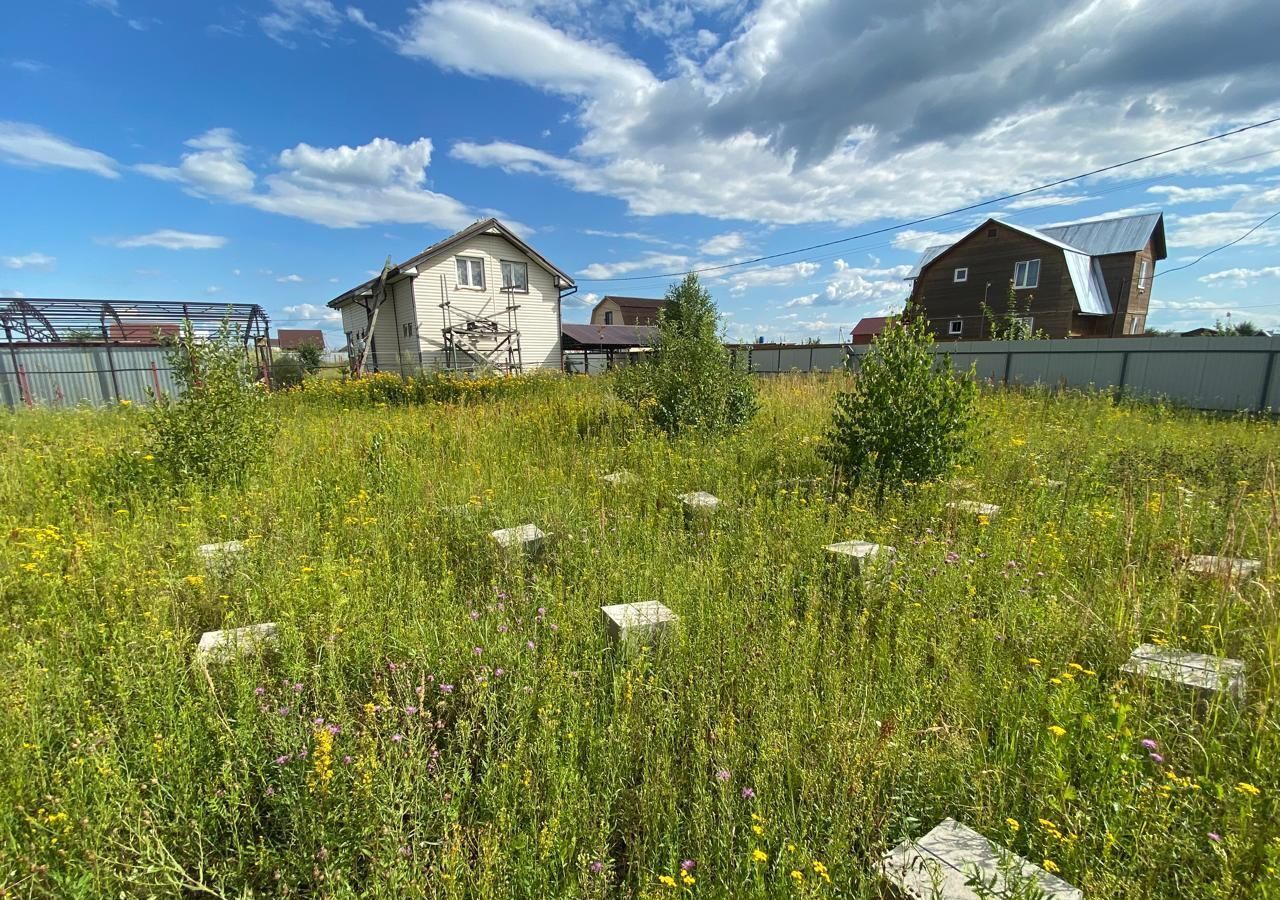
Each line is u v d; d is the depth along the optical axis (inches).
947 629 109.0
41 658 95.7
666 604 123.5
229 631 104.3
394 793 65.4
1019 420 347.6
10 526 158.1
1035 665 94.6
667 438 291.6
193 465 211.5
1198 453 252.5
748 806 70.6
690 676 97.6
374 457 241.6
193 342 224.2
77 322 655.8
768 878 62.8
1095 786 71.2
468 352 896.9
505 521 172.6
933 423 204.4
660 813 70.6
